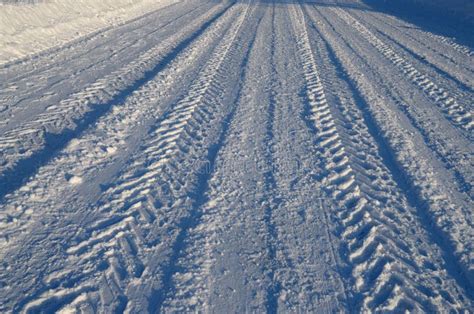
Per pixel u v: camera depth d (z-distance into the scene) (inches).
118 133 233.6
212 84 323.3
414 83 355.9
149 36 470.9
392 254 156.3
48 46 393.4
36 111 252.5
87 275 136.9
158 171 200.1
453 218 178.1
